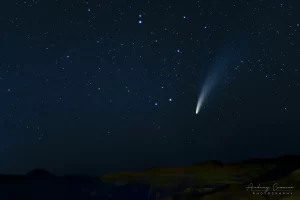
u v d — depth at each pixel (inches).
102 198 941.8
